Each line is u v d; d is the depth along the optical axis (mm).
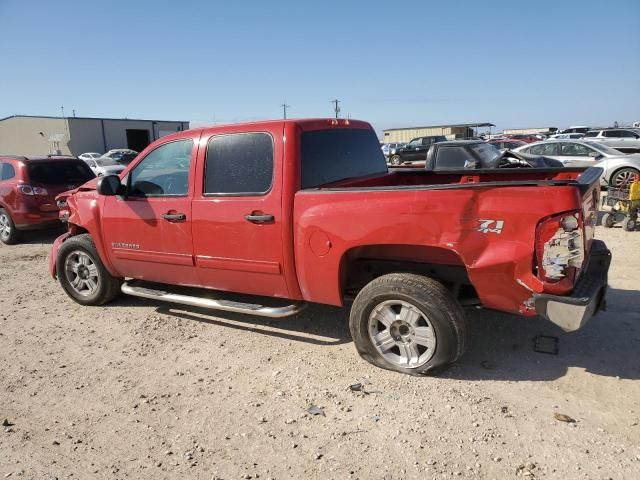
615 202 9297
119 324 5242
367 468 2867
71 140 52625
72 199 5648
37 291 6566
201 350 4535
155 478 2869
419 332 3746
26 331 5156
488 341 4375
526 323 4703
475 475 2770
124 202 5059
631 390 3520
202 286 4820
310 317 5152
